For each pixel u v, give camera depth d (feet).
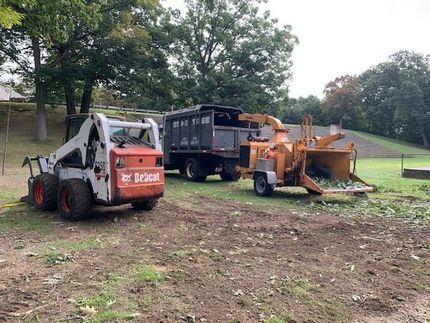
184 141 53.47
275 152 38.06
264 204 33.30
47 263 16.25
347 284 14.96
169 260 17.01
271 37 99.60
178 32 97.30
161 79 90.79
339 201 35.35
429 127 201.98
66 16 45.11
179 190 41.34
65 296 12.87
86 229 22.40
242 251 18.76
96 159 23.91
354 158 37.83
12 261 16.43
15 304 12.21
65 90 88.28
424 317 12.42
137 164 24.20
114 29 81.76
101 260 16.78
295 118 237.45
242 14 101.04
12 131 89.30
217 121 50.52
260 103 98.37
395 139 217.15
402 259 18.34
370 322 11.96
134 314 11.64
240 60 99.14
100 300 12.57
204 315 11.83
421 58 207.92
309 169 39.58
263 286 14.34
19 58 81.71
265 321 11.60
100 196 23.66
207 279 14.83
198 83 96.58
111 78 90.68
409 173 59.93
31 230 21.80
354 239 21.94
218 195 38.29
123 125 24.36
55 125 98.84
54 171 27.22
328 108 234.79
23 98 91.09
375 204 33.40
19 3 33.12
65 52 85.35
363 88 226.38
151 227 23.35
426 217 28.27
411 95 201.46
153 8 90.38
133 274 15.05
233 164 49.88
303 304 12.96
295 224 25.39
